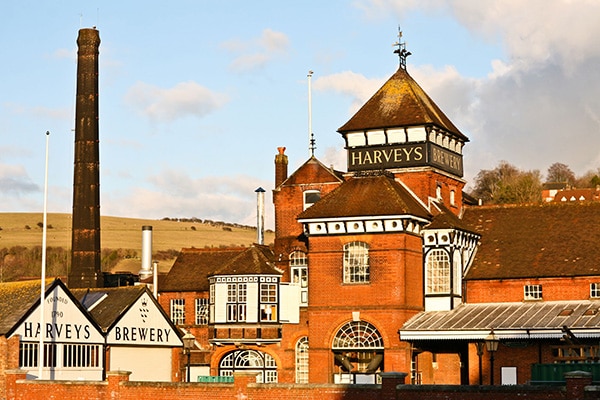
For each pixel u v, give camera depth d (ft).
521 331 198.70
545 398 144.97
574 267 214.48
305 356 236.02
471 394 150.10
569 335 193.16
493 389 148.56
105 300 235.40
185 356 244.42
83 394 179.63
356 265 216.74
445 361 223.51
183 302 262.47
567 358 199.31
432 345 223.10
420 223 220.23
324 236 219.61
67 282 272.92
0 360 199.00
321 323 217.97
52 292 211.20
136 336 230.27
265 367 238.07
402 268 212.43
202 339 257.75
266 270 237.45
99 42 280.92
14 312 205.26
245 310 237.04
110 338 222.89
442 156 241.14
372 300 213.87
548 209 234.58
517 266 220.43
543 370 162.30
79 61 278.46
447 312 216.13
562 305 211.00
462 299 222.07
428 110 239.09
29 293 210.38
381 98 241.96
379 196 219.00
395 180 232.12
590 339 196.65
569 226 227.40
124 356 227.20
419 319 213.05
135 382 174.81
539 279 216.54
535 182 491.72
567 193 419.95
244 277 237.45
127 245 506.07
